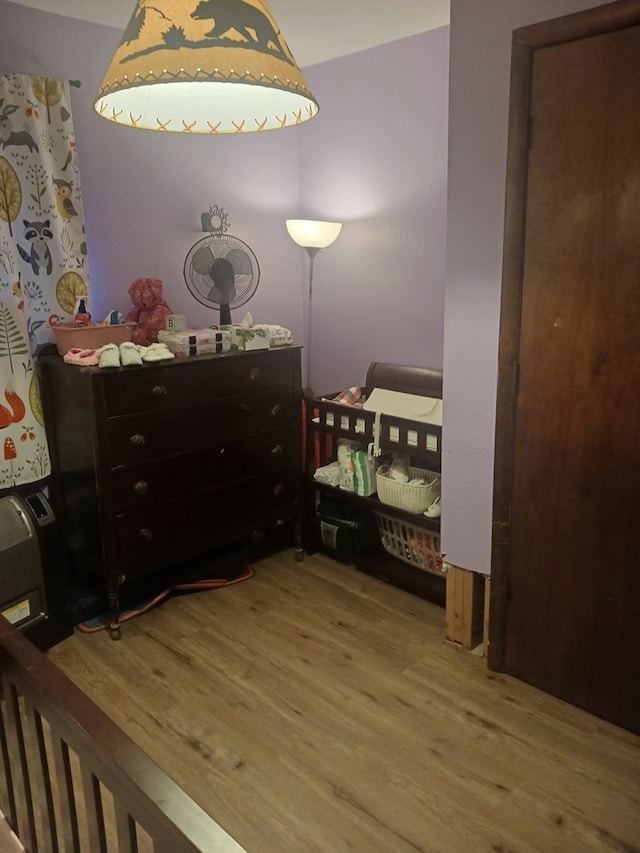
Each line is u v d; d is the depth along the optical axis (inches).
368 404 117.7
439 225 120.0
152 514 104.9
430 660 96.7
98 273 115.5
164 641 102.3
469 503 92.6
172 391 103.3
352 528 119.6
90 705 45.4
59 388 102.9
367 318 136.4
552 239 76.6
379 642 101.3
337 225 130.1
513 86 75.4
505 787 74.0
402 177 123.6
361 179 130.7
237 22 44.5
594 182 72.1
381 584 119.2
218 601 113.8
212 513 113.0
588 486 79.4
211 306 132.3
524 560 87.4
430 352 126.6
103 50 109.8
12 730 55.9
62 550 101.3
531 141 75.8
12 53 100.1
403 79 119.3
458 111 82.2
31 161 101.5
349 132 130.5
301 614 109.3
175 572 115.7
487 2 77.1
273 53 45.8
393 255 128.6
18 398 102.4
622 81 68.2
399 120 121.6
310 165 139.6
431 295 124.1
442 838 67.8
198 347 108.3
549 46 72.5
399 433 109.1
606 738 81.1
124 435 99.1
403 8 102.7
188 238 126.9
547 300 78.4
